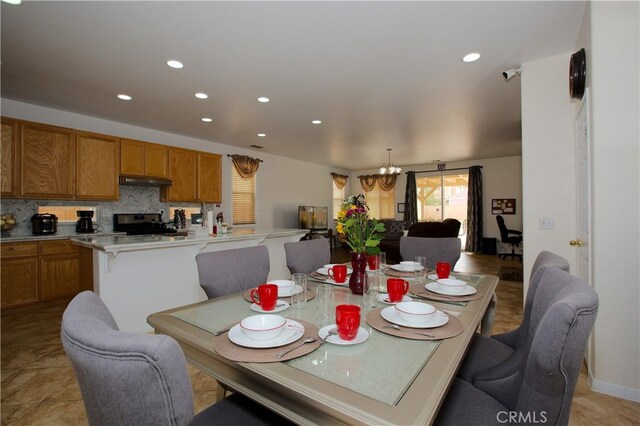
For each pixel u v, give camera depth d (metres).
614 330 1.89
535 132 2.77
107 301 2.62
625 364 1.88
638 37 1.82
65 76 3.17
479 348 1.50
